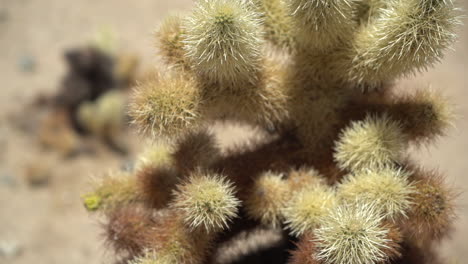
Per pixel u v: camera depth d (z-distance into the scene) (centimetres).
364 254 38
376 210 41
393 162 43
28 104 170
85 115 161
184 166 45
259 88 45
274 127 48
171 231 43
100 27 184
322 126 47
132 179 48
